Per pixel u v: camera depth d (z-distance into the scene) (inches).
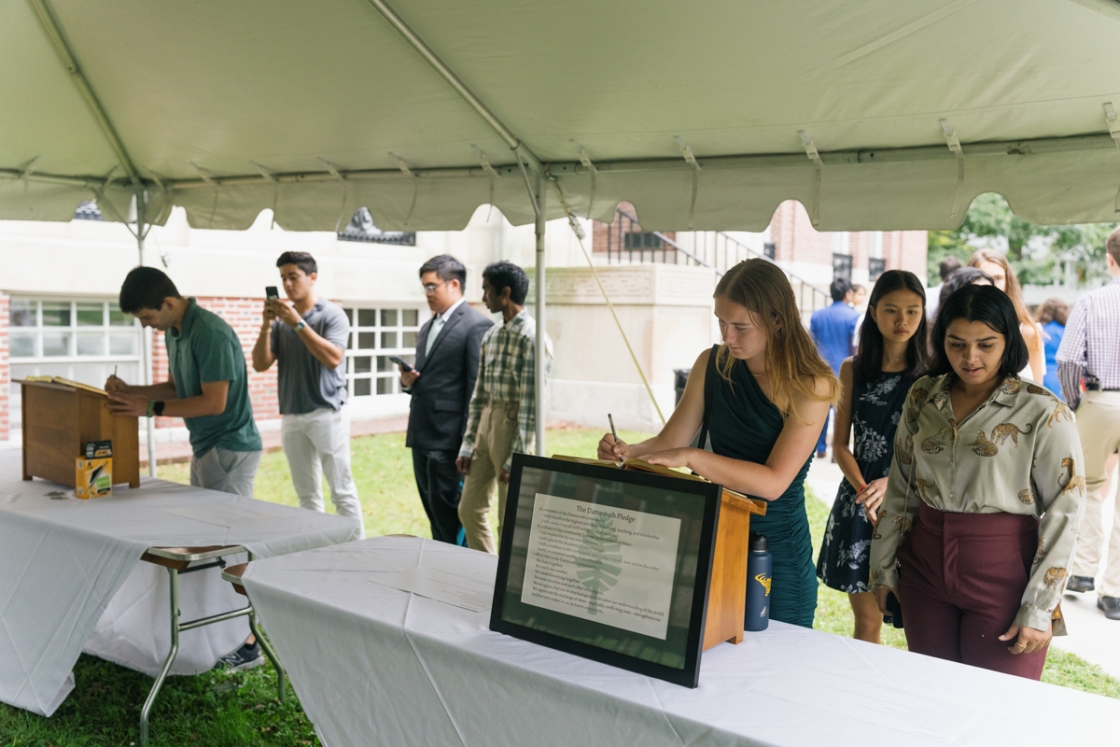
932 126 110.3
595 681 65.2
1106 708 62.2
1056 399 80.6
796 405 81.8
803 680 66.4
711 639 70.6
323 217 166.6
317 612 82.0
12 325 298.2
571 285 398.3
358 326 394.9
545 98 122.6
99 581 109.0
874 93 105.8
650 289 375.2
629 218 474.0
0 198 170.9
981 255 183.2
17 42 135.6
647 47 106.6
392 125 139.8
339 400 181.8
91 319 315.6
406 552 101.0
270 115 145.4
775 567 87.4
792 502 87.5
